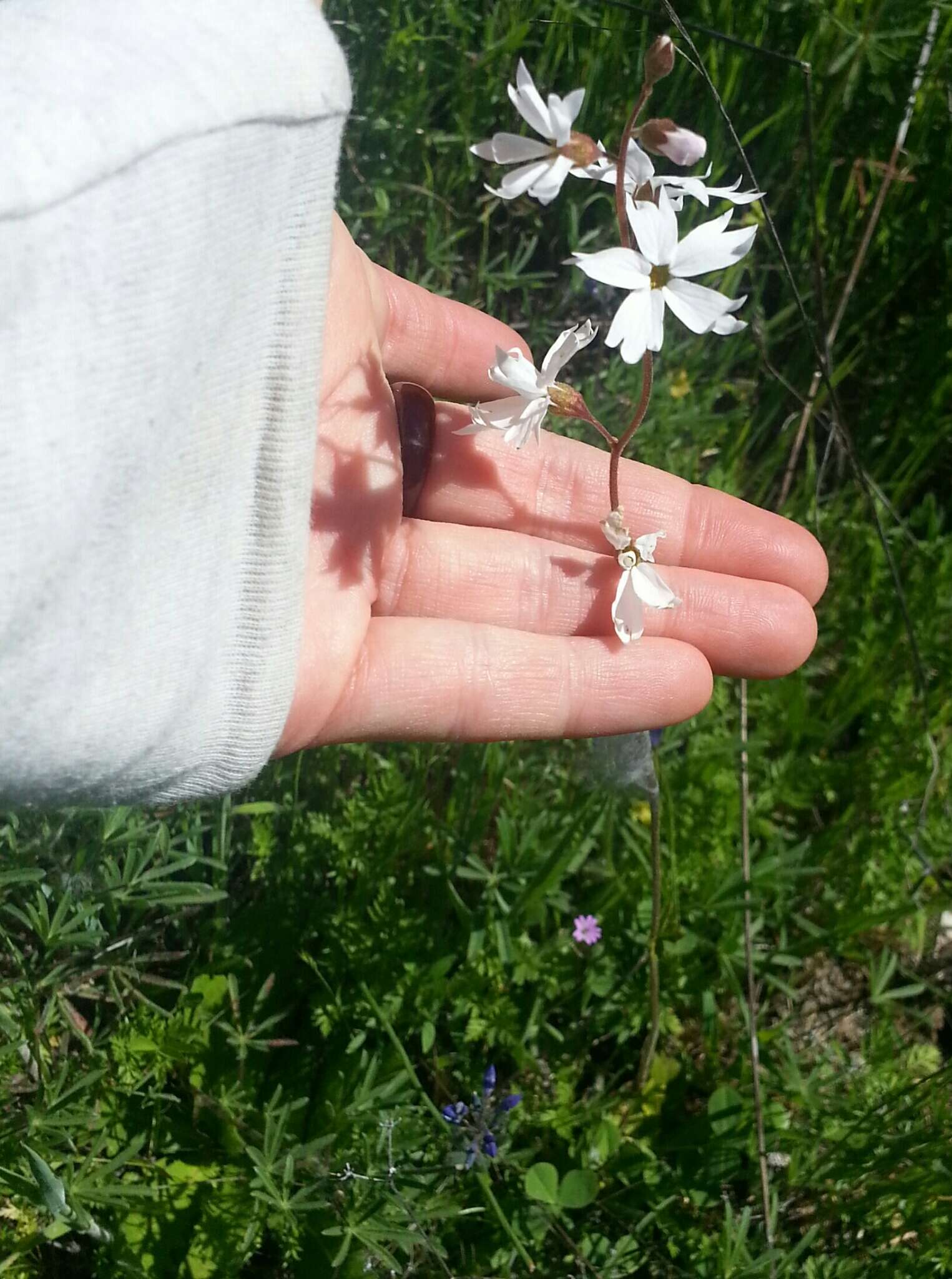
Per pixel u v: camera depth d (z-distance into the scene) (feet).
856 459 0.88
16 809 0.51
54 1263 0.67
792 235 0.96
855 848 0.84
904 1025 0.85
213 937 0.73
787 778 0.86
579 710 0.64
